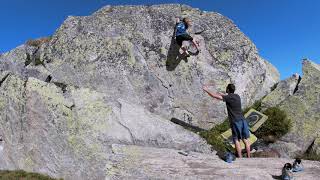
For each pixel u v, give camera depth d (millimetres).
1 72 21016
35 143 18688
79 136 18531
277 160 19344
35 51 29109
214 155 19906
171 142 20906
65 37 27000
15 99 19391
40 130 18719
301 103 25359
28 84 19359
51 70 25938
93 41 26281
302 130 24062
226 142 22938
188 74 25625
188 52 26125
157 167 17406
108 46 25969
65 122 18672
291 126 24359
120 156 18391
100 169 17484
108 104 20719
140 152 19062
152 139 20719
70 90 20141
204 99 25359
